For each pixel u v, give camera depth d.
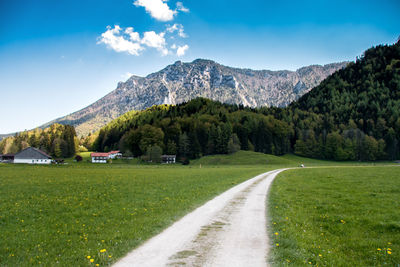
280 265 8.07
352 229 12.59
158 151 134.75
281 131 176.12
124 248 9.63
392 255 9.30
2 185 30.25
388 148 151.00
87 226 12.98
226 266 8.02
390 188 26.41
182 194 23.78
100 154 151.38
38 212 16.52
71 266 8.20
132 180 37.97
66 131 181.50
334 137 157.25
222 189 28.20
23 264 8.41
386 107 197.12
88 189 27.50
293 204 19.31
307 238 11.09
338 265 8.51
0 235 11.57
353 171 55.44
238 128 171.00
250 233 11.75
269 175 51.97
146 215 15.33
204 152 155.62
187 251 9.41
